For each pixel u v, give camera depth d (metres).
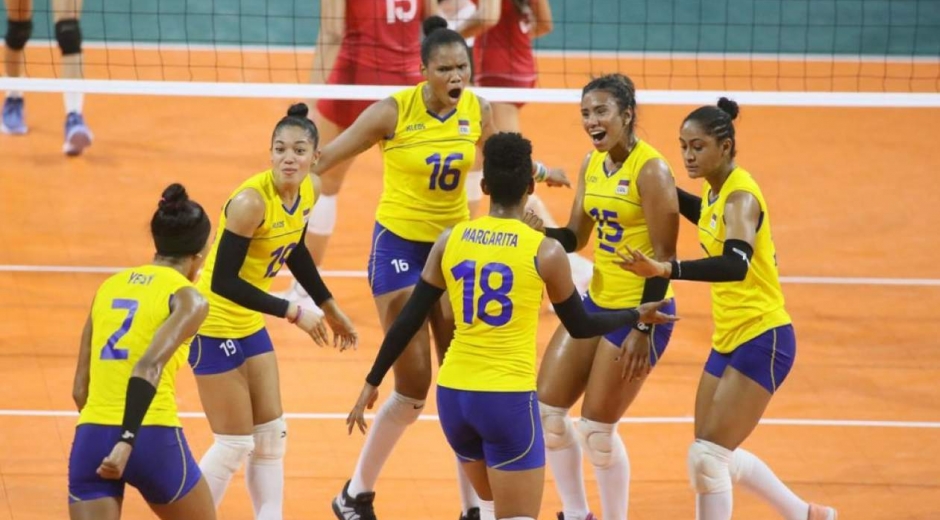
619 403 20.83
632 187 20.41
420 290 18.78
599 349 20.75
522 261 17.94
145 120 49.31
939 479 24.73
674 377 29.73
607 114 19.83
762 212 19.48
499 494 18.47
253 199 19.48
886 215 41.91
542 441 18.59
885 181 45.41
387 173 22.77
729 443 19.77
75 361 29.34
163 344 16.61
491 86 35.78
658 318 19.11
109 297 17.44
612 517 21.72
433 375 29.58
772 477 20.78
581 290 33.06
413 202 22.47
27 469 23.91
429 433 26.62
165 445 17.20
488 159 18.38
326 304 20.97
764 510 23.48
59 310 32.28
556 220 40.19
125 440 16.23
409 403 21.72
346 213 40.69
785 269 37.12
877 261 37.91
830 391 29.19
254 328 20.44
